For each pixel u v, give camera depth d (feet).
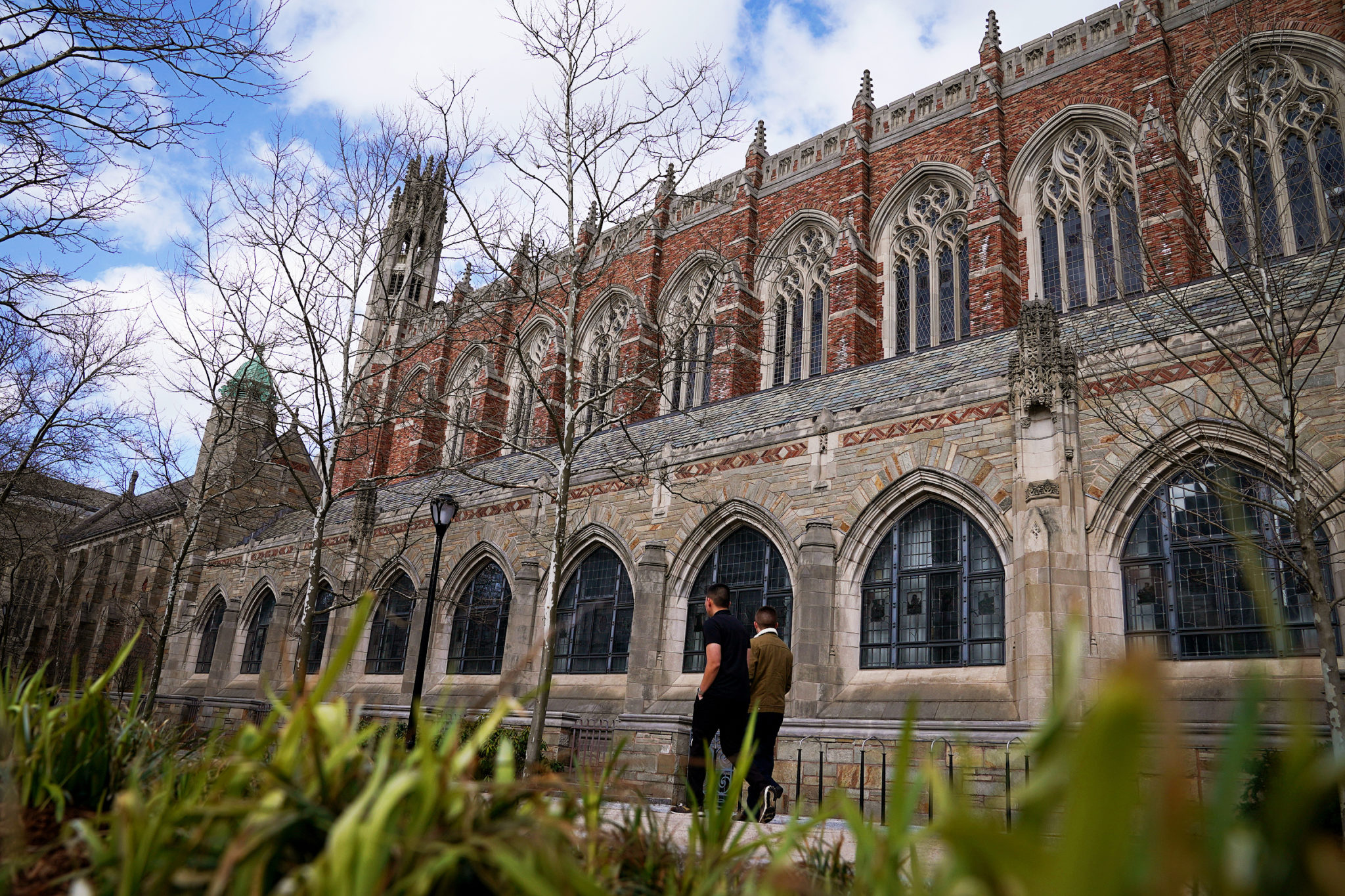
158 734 14.01
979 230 96.78
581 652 75.10
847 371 88.89
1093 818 3.14
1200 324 51.29
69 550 199.52
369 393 96.63
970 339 82.33
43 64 42.16
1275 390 46.16
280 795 7.09
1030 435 52.70
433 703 79.56
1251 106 44.14
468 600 88.17
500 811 8.14
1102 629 47.78
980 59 108.37
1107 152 95.04
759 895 8.39
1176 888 3.22
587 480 79.77
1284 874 3.38
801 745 53.93
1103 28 100.17
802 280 118.73
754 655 32.53
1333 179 78.64
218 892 5.90
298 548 113.70
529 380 57.93
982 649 53.36
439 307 81.61
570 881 6.52
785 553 63.57
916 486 58.59
